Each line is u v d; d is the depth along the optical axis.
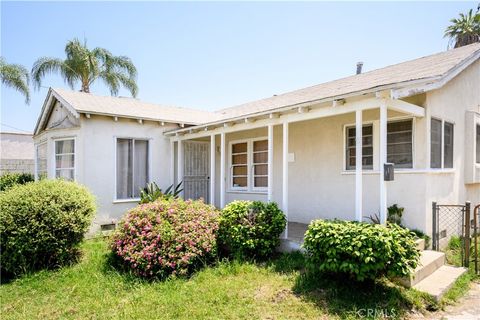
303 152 8.81
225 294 4.53
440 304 4.26
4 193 6.30
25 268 5.80
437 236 6.18
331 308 4.02
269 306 4.16
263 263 5.92
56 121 10.25
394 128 7.04
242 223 6.20
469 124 8.13
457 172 7.73
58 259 6.10
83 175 8.75
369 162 7.45
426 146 6.48
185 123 10.61
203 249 5.93
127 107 10.35
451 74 6.32
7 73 17.47
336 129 8.06
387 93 5.17
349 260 4.26
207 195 11.51
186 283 5.13
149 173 10.08
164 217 6.19
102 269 5.81
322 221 5.02
